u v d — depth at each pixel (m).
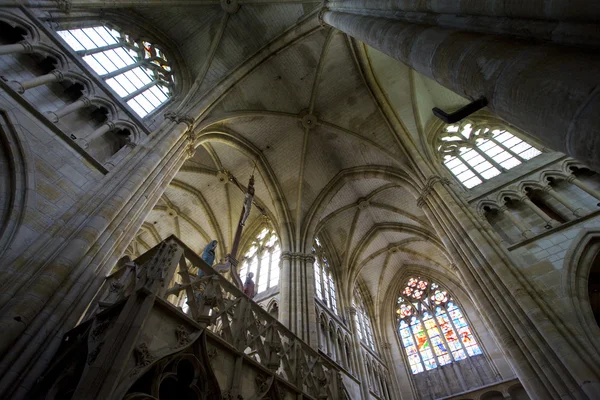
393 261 25.33
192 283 6.86
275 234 20.38
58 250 6.77
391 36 7.08
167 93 14.88
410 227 22.48
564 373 7.55
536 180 12.91
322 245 22.48
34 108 8.05
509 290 9.38
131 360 4.82
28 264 6.29
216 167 19.81
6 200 6.77
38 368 5.43
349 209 22.38
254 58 16.00
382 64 17.44
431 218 14.08
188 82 15.77
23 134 7.51
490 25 4.82
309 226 19.03
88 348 5.11
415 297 24.81
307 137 19.25
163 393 6.66
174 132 11.56
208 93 14.59
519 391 17.28
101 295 7.12
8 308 5.57
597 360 7.42
